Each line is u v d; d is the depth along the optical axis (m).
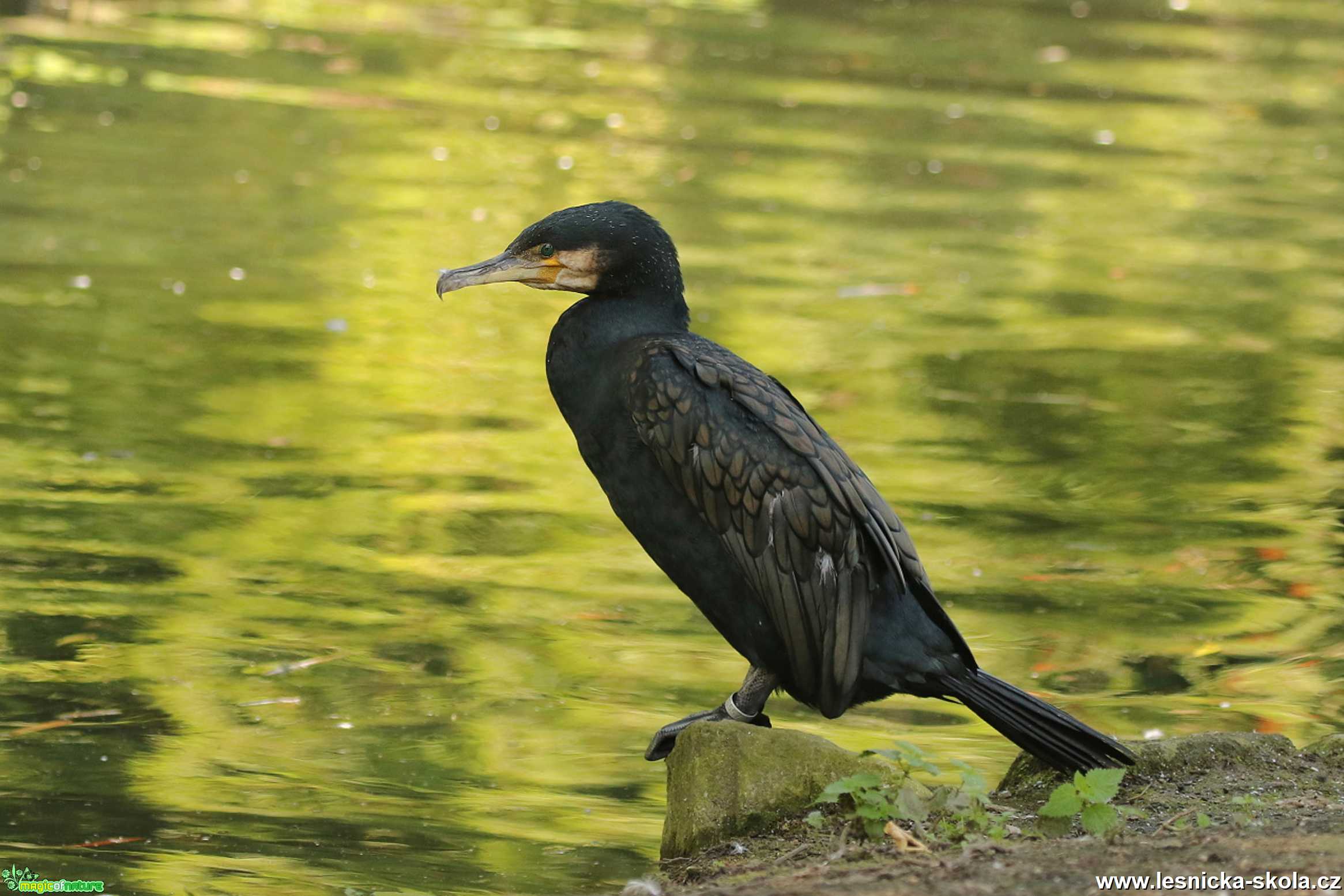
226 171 20.47
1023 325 16.67
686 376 7.20
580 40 29.69
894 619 7.11
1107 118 26.41
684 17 32.28
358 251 17.77
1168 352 16.06
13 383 13.53
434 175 20.84
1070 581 10.98
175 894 6.88
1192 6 35.94
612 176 21.30
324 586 10.40
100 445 12.45
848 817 6.66
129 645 9.44
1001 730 7.05
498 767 8.24
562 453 12.95
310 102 24.22
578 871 7.18
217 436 12.80
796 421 7.20
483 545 11.16
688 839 6.86
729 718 7.45
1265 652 9.98
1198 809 6.68
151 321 15.25
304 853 7.30
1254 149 25.03
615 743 8.58
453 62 27.42
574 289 7.62
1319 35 33.78
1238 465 13.23
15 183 19.23
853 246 19.03
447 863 7.24
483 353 15.19
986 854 6.12
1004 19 33.69
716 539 7.21
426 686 9.12
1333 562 11.35
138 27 28.34
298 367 14.43
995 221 20.55
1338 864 5.73
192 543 10.93
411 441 12.98
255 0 31.20
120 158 20.64
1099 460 13.23
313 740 8.46
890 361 15.37
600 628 10.02
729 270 17.80
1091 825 6.39
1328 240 20.48
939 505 12.20
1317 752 7.37
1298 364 15.85
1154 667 9.73
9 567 10.38
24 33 27.06
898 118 25.55
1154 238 20.23
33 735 8.36
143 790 7.83
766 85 27.02
